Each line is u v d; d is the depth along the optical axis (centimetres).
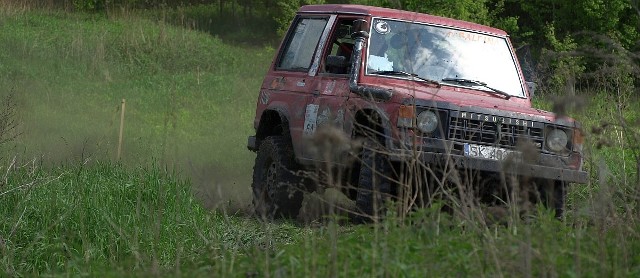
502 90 1955
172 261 1578
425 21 1986
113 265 1331
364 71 1886
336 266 1067
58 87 4616
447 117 1727
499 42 2027
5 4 6512
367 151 1750
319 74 1995
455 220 1248
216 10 7525
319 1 5259
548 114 1795
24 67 4941
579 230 1180
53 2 7062
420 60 1930
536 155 1252
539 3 5825
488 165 1709
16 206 1733
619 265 1095
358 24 1925
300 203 2027
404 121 1709
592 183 1816
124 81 5031
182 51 5744
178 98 4512
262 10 7388
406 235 1162
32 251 1634
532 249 1052
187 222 1786
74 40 5488
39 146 2927
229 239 1688
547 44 5800
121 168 2152
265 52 6006
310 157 1952
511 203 1309
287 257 1148
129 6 7212
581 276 1047
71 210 1764
